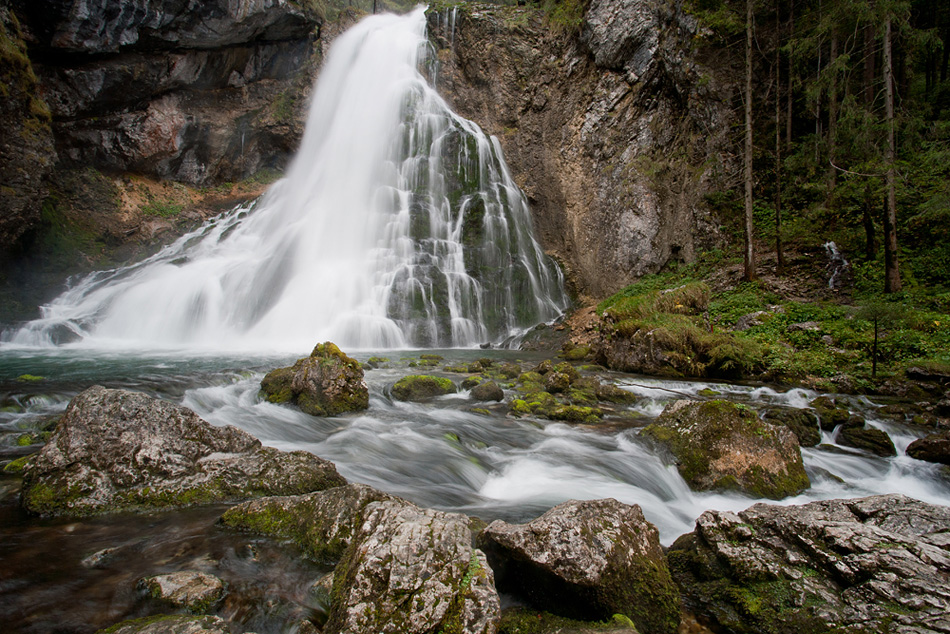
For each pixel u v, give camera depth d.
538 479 5.96
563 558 3.27
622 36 22.95
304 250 22.09
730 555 3.63
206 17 22.22
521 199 25.84
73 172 22.16
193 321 18.73
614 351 13.96
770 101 20.64
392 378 11.53
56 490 4.58
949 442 6.81
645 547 3.64
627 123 22.83
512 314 22.16
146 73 22.42
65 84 20.69
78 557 3.75
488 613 2.69
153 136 23.95
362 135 27.30
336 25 30.50
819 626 3.02
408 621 2.61
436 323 20.08
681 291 15.10
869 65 18.33
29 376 10.29
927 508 3.83
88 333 17.73
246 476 5.04
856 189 14.79
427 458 6.50
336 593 3.03
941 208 13.30
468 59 28.53
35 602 3.19
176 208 24.89
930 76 21.77
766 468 5.75
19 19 18.31
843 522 3.66
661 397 10.19
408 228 22.78
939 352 10.70
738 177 19.69
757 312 14.30
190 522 4.37
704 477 5.75
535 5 28.80
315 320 18.84
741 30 18.70
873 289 14.17
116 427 5.03
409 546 2.96
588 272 23.36
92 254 21.20
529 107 26.72
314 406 8.34
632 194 21.86
